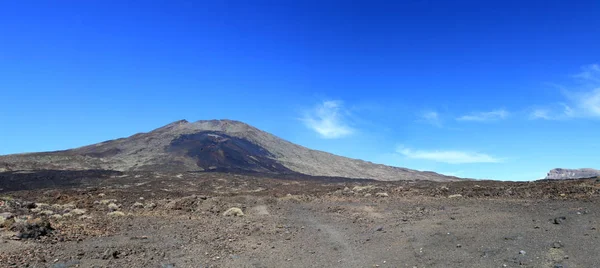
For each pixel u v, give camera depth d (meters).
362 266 9.30
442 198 21.06
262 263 9.76
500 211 15.77
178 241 11.97
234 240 12.57
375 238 12.41
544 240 10.37
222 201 23.05
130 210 20.45
